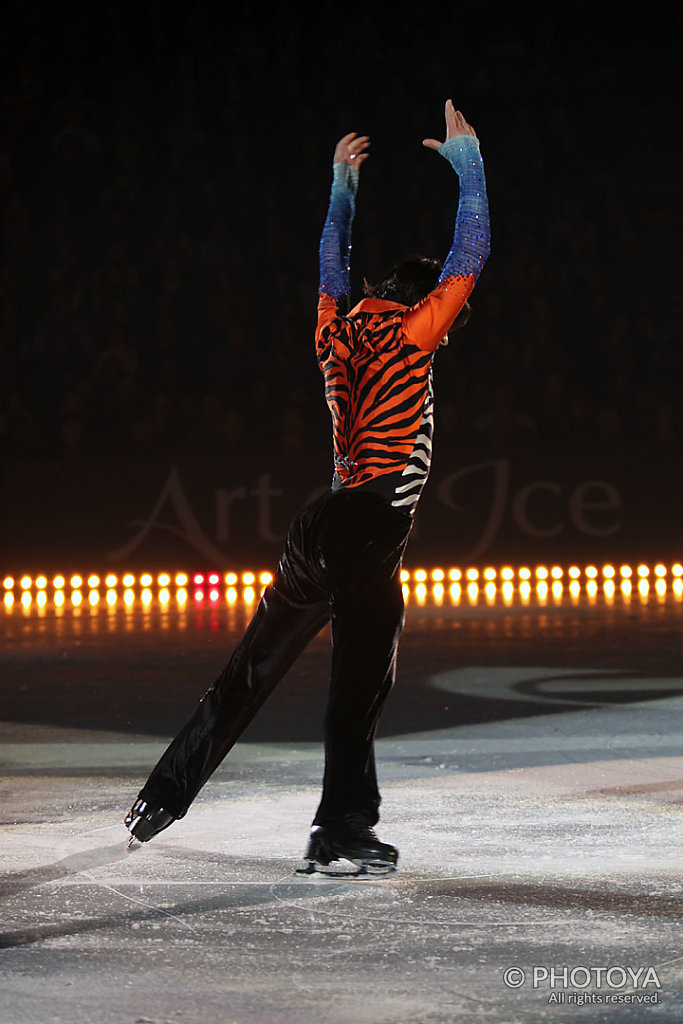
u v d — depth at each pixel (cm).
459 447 4512
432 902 868
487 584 4069
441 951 767
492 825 1095
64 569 4222
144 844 1036
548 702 1823
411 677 2091
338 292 1057
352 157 1119
